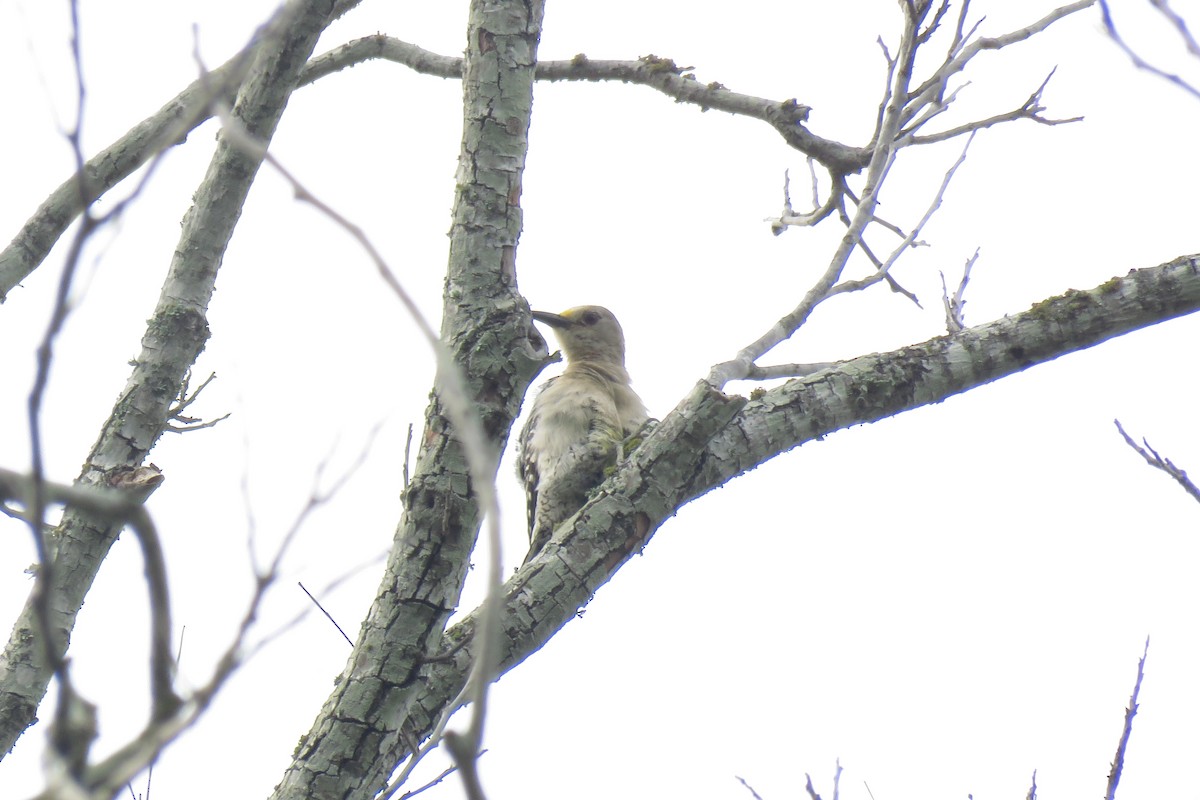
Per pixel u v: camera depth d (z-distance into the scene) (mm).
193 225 10273
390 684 7941
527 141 8656
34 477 3426
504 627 8578
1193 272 9852
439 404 8133
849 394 9688
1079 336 9820
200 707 3564
